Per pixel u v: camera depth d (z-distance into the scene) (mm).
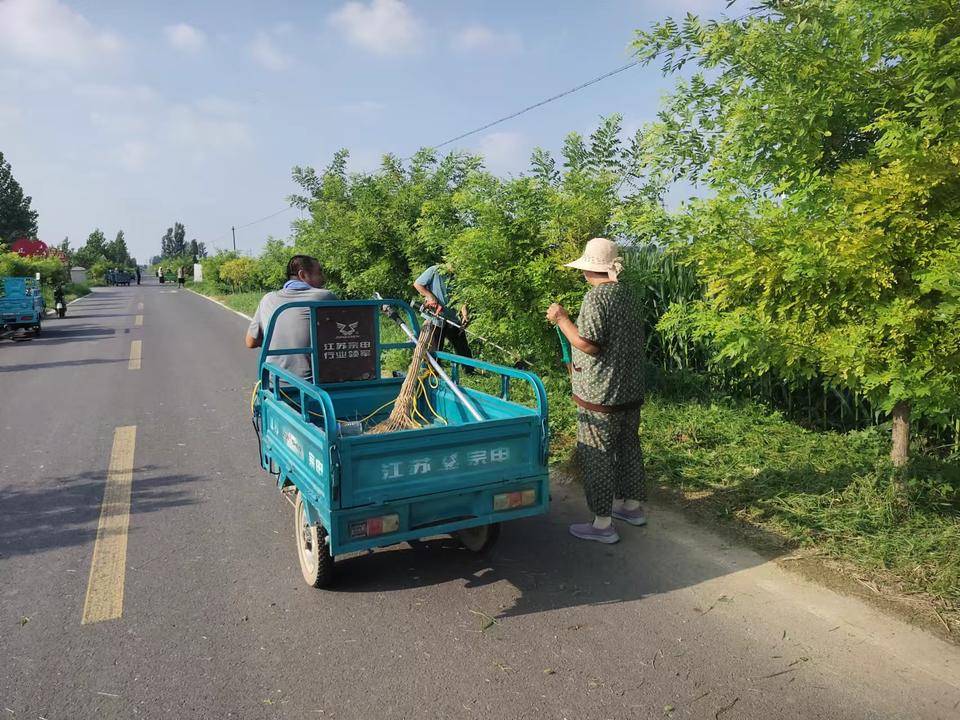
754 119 4441
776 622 3346
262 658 3139
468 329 8117
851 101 4168
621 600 3619
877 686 2838
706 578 3816
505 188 7324
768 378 6656
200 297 42094
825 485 4746
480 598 3680
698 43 4945
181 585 3881
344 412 5043
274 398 4590
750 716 2678
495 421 3643
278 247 25938
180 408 8664
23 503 5262
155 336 17641
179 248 143500
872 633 3213
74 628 3426
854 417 6246
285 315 5027
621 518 4586
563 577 3896
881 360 3803
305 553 3908
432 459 3512
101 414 8375
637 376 4219
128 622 3477
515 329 7309
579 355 4168
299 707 2783
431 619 3471
